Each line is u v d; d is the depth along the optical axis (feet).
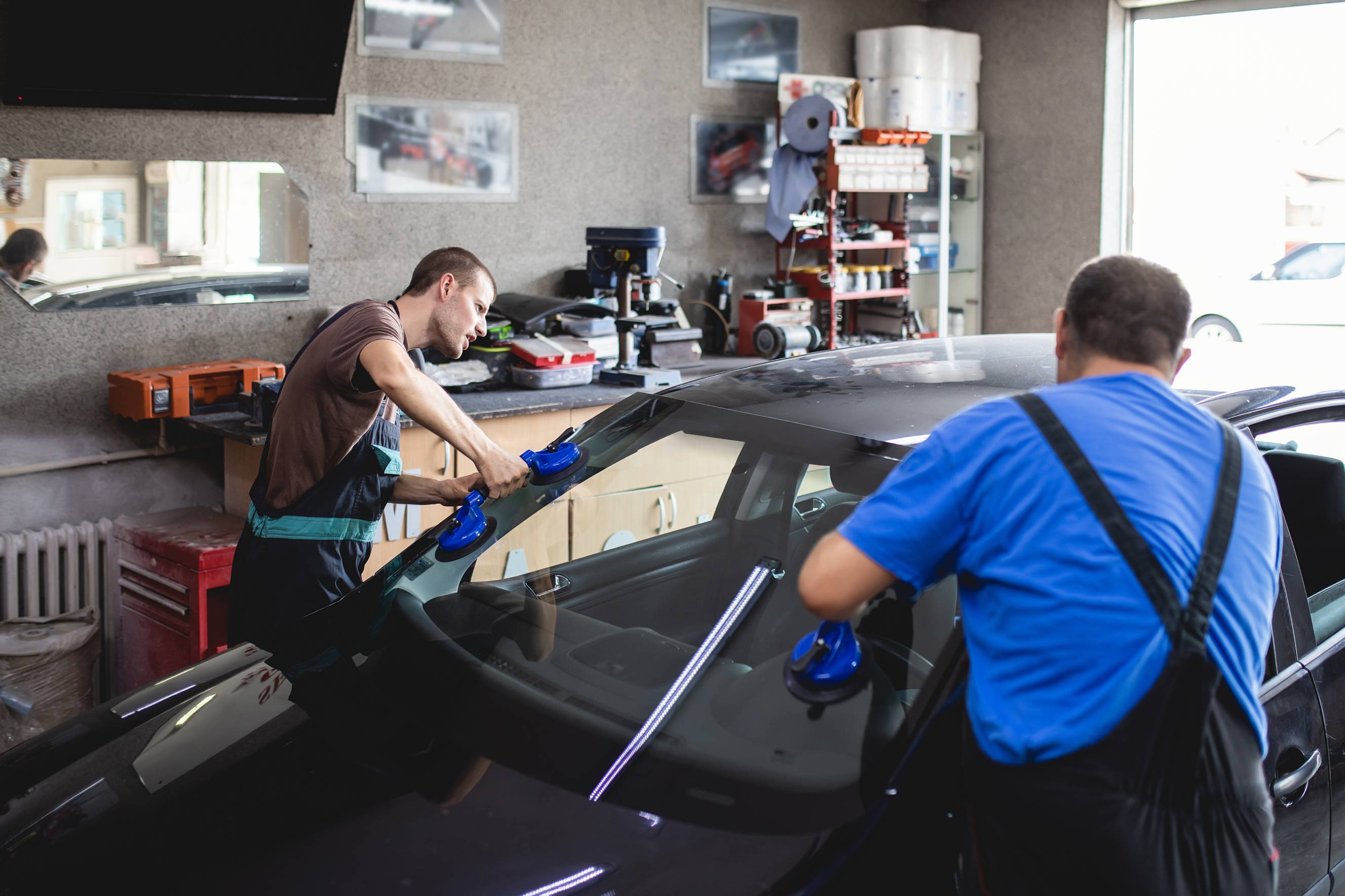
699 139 17.43
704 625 6.46
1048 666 3.98
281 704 5.77
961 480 4.12
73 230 11.92
